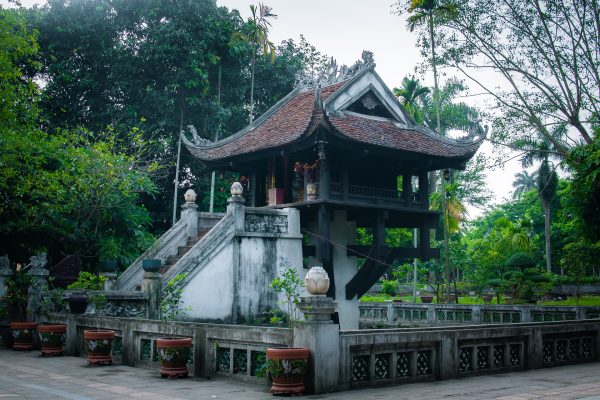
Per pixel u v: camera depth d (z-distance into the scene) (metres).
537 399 6.68
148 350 9.88
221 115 30.19
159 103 28.50
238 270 14.41
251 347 8.00
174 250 15.92
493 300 34.91
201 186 31.02
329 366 7.24
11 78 16.47
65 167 18.55
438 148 17.50
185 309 13.16
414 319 22.73
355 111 17.77
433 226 17.91
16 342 12.54
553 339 10.47
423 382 8.17
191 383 8.01
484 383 8.08
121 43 28.80
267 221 15.20
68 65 28.98
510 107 20.27
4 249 18.45
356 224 18.92
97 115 28.73
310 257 17.08
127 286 15.13
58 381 8.20
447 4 19.92
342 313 16.95
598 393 7.16
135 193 23.52
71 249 18.81
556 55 19.09
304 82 19.66
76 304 11.74
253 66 32.31
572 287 40.62
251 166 17.89
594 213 14.16
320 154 14.62
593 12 18.67
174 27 28.30
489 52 20.12
